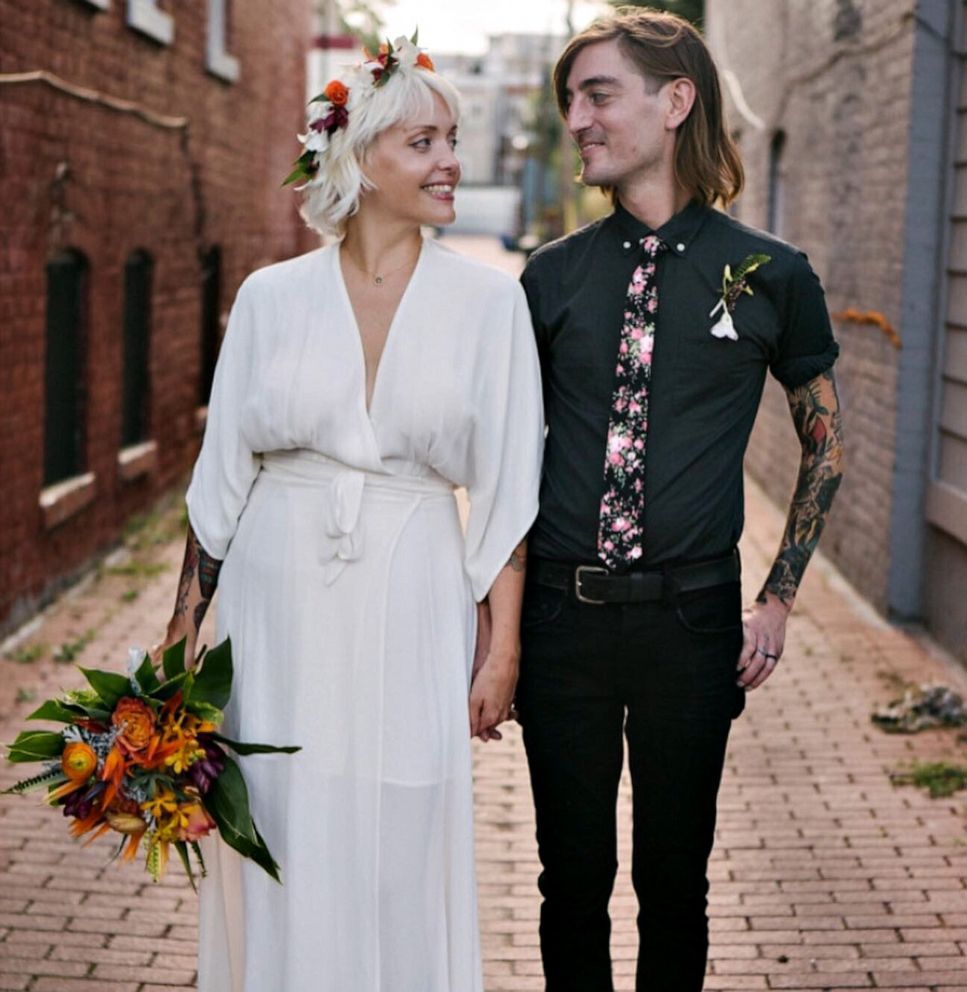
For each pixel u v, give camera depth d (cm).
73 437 865
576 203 3528
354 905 300
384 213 299
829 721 614
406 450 297
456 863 306
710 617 309
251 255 1445
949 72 714
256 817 305
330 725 297
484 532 305
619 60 305
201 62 1165
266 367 300
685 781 315
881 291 775
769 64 1161
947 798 529
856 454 834
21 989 390
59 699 294
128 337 994
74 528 845
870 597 795
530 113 5616
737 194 319
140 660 297
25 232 732
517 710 322
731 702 316
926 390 741
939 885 458
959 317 703
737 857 479
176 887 454
